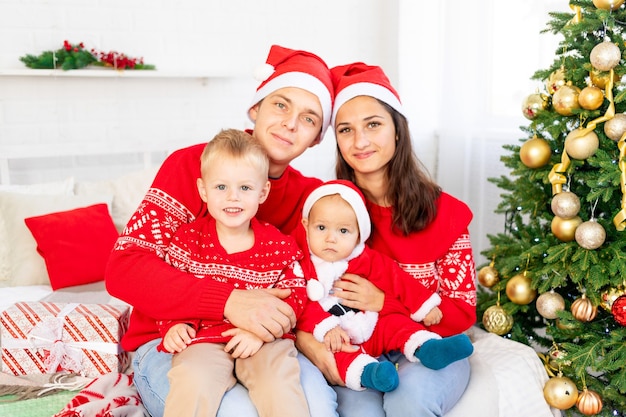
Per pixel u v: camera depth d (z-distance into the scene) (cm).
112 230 229
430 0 315
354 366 138
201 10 298
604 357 162
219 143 146
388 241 168
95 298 203
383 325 156
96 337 159
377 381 133
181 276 139
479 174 289
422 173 171
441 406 138
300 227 165
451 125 299
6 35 262
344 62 335
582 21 169
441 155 308
